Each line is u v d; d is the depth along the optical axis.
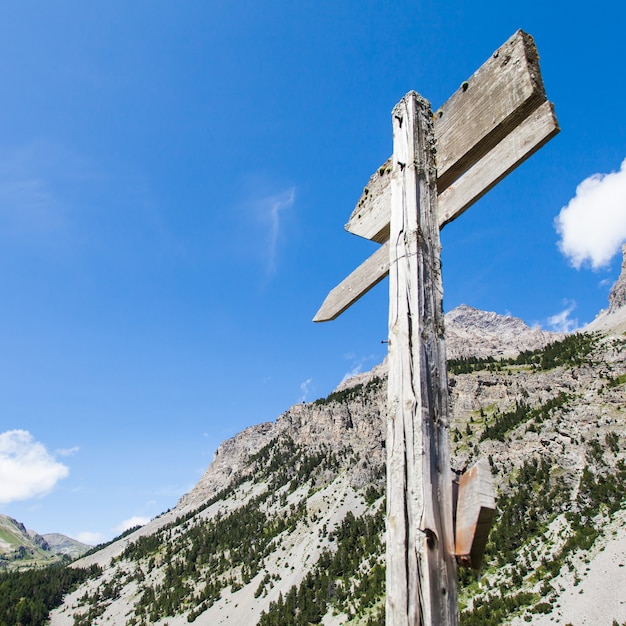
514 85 3.50
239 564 183.62
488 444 166.62
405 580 2.52
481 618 91.81
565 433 156.75
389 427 3.03
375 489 190.88
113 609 182.38
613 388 175.00
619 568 90.06
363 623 107.50
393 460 2.88
